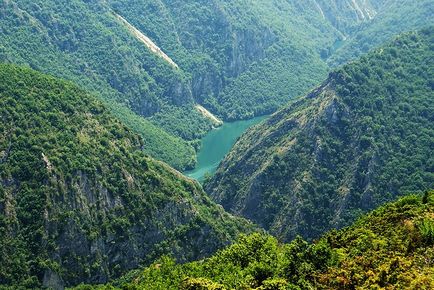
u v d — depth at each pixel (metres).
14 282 118.12
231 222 161.12
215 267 85.25
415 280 59.59
